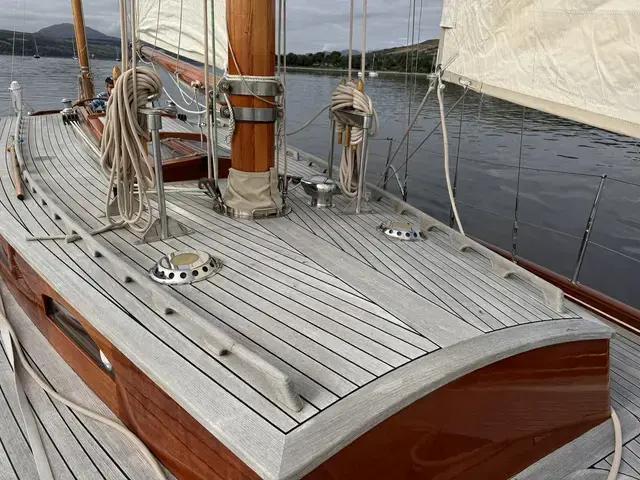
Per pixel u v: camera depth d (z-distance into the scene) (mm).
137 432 1870
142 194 2576
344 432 1334
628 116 1885
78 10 7090
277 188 3191
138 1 4930
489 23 2365
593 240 6348
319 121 13758
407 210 3258
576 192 8320
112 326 1805
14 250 2588
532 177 9141
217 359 1625
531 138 12242
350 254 2572
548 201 7852
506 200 7883
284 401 1420
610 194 8242
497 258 2457
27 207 2943
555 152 10984
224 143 5066
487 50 2412
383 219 3184
